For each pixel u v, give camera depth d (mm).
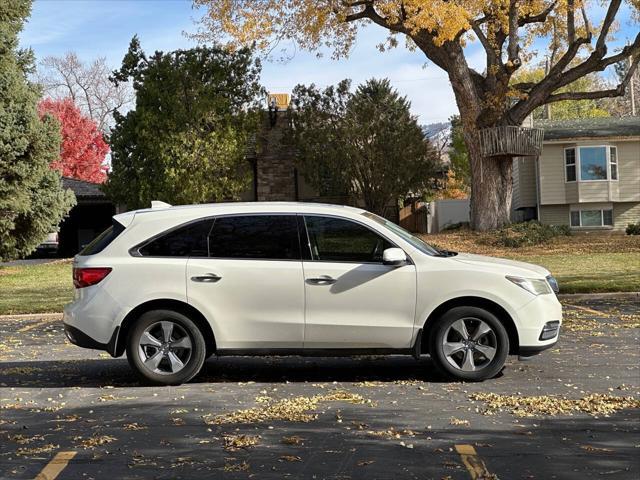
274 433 6000
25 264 31359
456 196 56094
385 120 34469
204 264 7887
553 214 39156
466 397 7207
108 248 7980
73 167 51094
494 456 5367
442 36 25734
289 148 37125
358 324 7836
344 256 7961
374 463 5219
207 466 5191
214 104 31281
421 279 7855
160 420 6461
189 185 31156
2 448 5695
